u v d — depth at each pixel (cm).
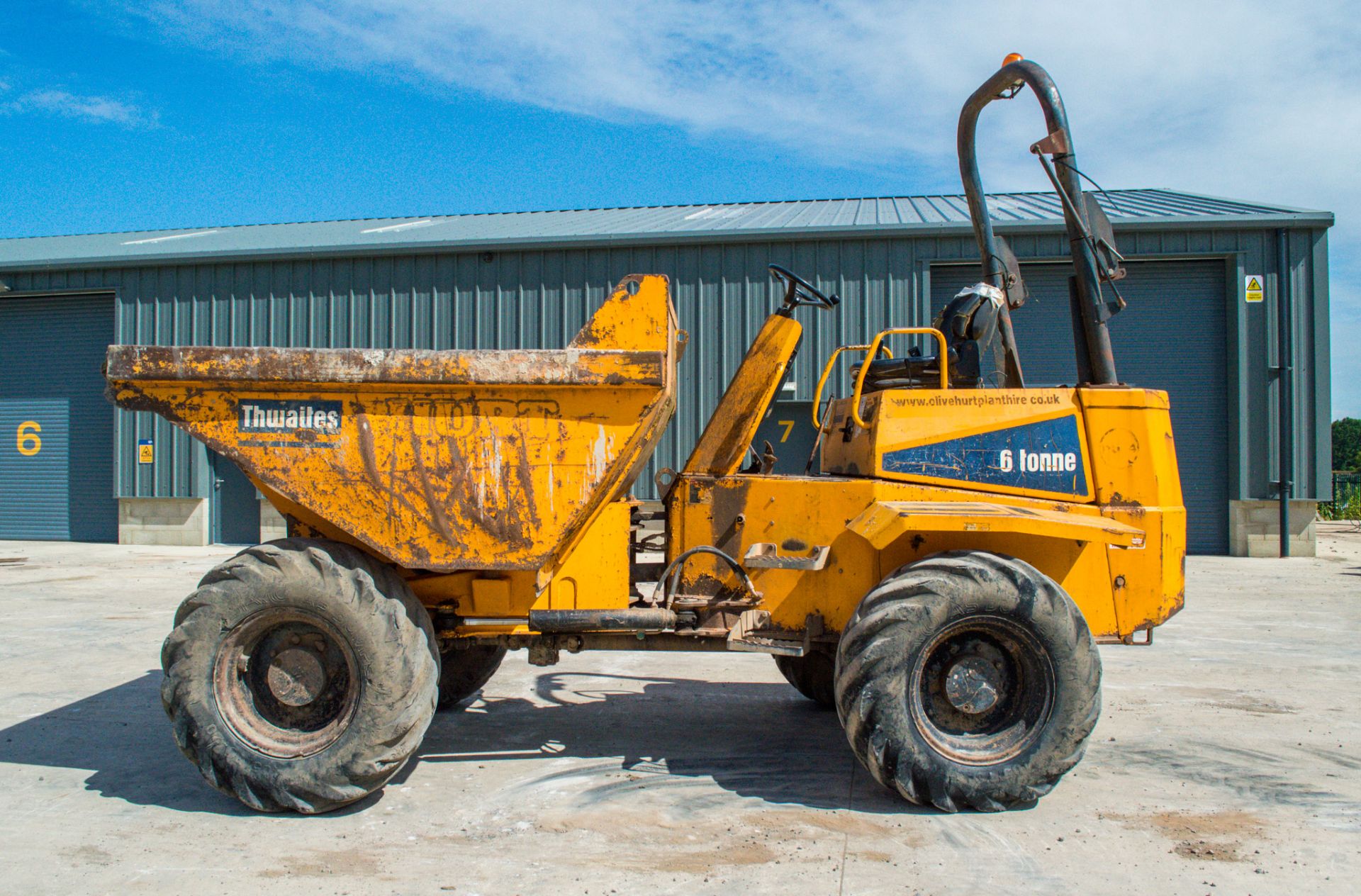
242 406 340
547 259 1309
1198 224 1219
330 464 339
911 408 378
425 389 341
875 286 1250
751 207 1620
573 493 340
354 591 331
